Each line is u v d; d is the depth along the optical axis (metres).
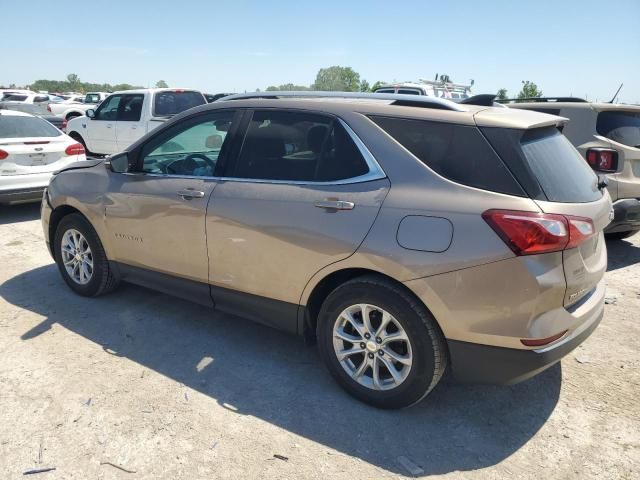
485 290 2.53
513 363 2.58
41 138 7.43
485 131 2.68
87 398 3.05
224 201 3.36
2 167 7.04
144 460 2.57
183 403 3.03
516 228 2.46
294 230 3.04
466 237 2.55
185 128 3.77
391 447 2.69
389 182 2.82
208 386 3.21
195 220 3.50
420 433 2.81
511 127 2.64
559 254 2.49
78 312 4.23
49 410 2.93
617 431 2.84
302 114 3.23
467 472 2.53
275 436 2.76
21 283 4.86
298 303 3.16
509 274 2.48
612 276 5.30
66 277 4.60
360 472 2.52
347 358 3.07
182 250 3.65
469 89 16.28
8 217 7.66
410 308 2.71
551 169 2.72
